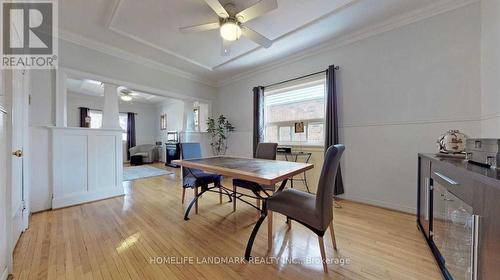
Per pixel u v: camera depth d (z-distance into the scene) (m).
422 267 1.48
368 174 2.85
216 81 5.26
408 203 2.52
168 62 3.98
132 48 3.36
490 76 1.90
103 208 2.71
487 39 1.95
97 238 1.90
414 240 1.86
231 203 2.91
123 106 7.83
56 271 1.43
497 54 1.79
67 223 2.22
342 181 3.07
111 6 2.33
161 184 4.12
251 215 2.47
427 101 2.38
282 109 3.99
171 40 3.12
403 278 1.38
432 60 2.35
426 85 2.39
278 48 3.40
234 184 2.40
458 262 1.26
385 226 2.15
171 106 7.66
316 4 2.30
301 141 3.71
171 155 6.65
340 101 3.10
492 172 1.00
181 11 2.41
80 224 2.20
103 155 3.13
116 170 3.28
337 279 1.37
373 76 2.78
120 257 1.60
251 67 4.29
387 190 2.68
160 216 2.44
